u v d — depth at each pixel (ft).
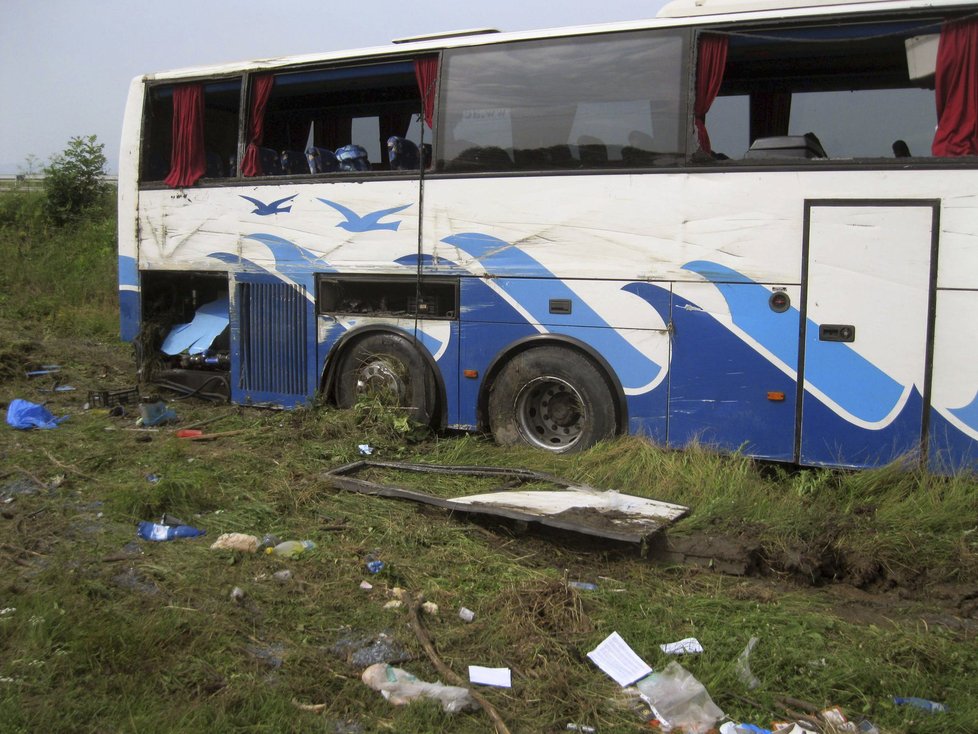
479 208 22.53
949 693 11.54
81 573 14.47
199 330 29.14
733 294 19.76
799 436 19.42
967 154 17.83
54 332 41.65
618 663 11.98
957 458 18.20
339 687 11.39
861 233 18.56
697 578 15.23
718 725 10.68
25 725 10.30
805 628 13.28
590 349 21.34
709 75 20.04
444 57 22.90
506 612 13.24
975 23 17.78
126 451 22.15
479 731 10.49
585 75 21.16
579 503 17.74
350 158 25.58
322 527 16.98
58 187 61.82
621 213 20.80
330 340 25.31
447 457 21.81
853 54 19.70
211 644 12.31
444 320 23.32
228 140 28.04
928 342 18.21
